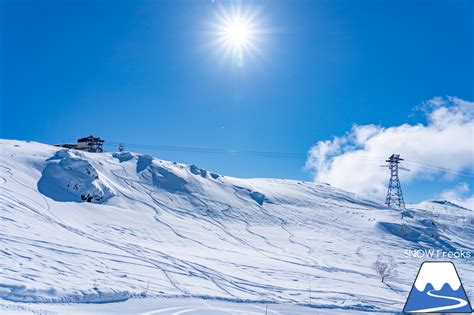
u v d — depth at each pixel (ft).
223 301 100.78
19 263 95.96
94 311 73.15
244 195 383.45
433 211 515.50
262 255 208.03
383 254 259.60
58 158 293.23
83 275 99.30
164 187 339.77
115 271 111.34
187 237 230.68
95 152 401.49
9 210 172.14
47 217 185.98
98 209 241.14
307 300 115.24
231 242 240.94
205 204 330.95
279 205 380.17
